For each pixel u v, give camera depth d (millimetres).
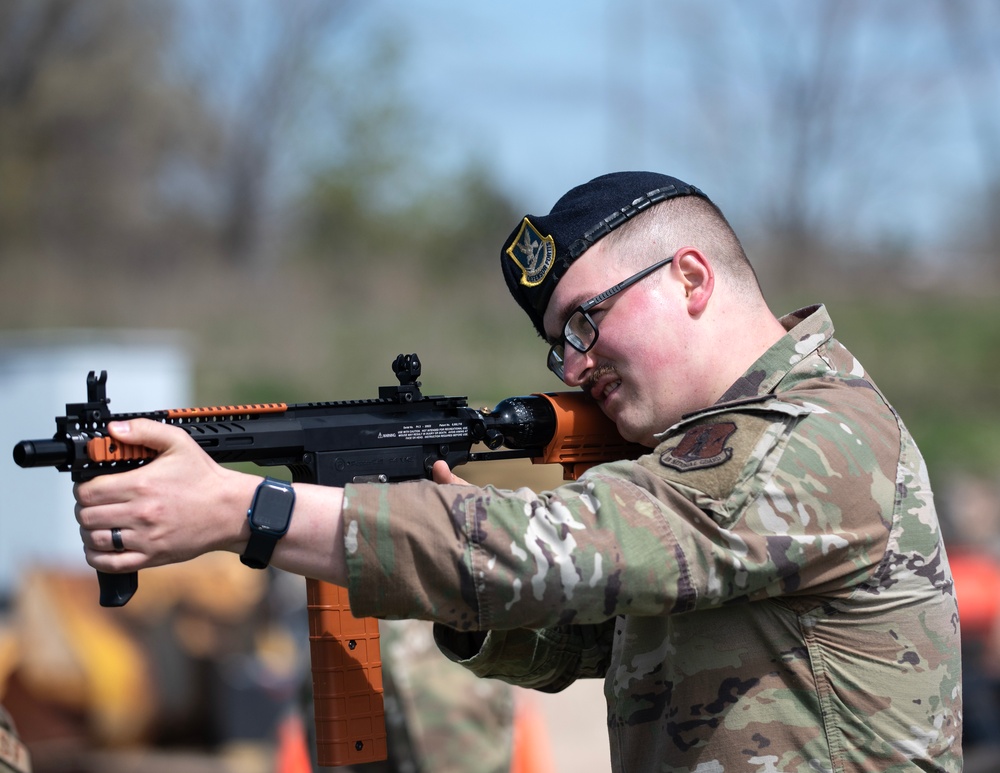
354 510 2682
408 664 4711
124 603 2682
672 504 2811
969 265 37500
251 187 39688
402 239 40031
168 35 39688
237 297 30922
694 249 3234
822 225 37406
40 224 36188
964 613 11344
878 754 2924
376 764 4715
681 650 3055
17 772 3506
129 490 2604
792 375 3160
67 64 37188
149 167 38750
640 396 3279
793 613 2955
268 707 10227
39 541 11766
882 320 31766
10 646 9664
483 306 31234
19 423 11930
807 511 2824
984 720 8906
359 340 26984
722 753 2979
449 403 3496
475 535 2688
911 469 3037
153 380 12445
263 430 3137
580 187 3406
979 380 26562
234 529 2680
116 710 9680
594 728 7098
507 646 3521
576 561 2674
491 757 4664
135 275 34031
